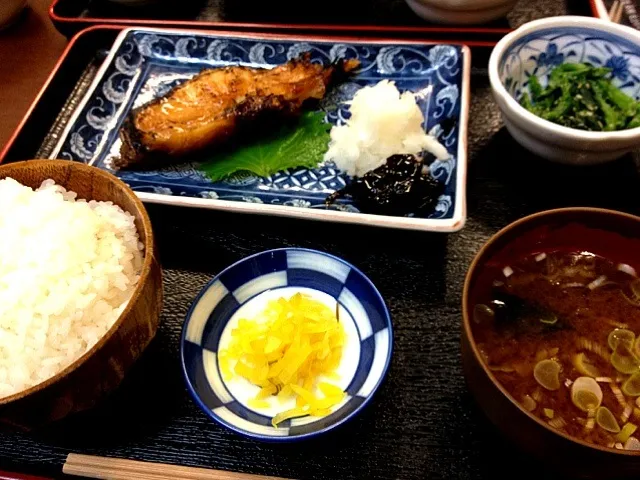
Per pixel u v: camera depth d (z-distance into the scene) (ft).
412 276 0.89
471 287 0.69
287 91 1.09
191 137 1.04
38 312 0.69
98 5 1.38
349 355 0.80
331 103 1.16
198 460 0.73
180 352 0.75
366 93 1.06
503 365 0.68
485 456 0.71
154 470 0.71
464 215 0.87
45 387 0.62
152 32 1.24
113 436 0.75
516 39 0.99
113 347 0.66
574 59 1.04
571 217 0.72
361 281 0.82
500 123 1.08
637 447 0.61
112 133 1.13
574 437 0.57
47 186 0.82
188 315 0.78
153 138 1.02
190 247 0.95
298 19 1.29
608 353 0.68
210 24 1.27
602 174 0.99
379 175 0.98
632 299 0.72
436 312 0.85
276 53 1.22
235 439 0.74
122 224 0.78
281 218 0.96
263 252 0.85
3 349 0.68
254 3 1.33
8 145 1.07
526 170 1.01
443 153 1.02
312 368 0.77
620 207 0.94
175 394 0.78
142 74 1.24
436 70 1.15
